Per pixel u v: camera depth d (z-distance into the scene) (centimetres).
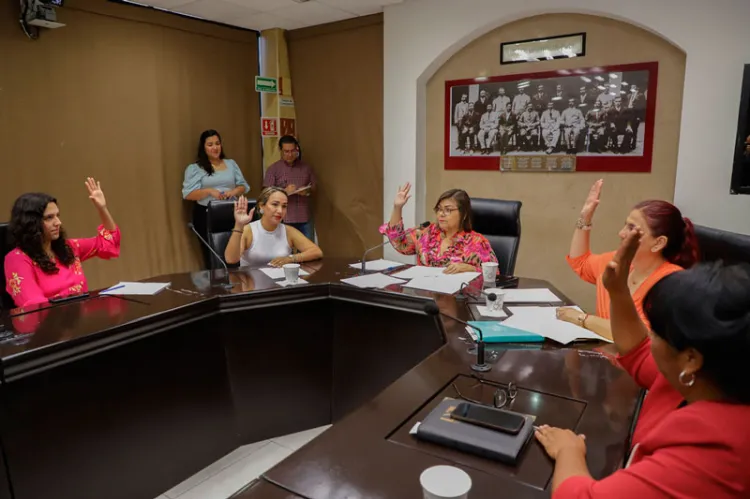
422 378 132
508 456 94
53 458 160
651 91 334
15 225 217
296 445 232
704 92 305
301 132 492
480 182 410
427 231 281
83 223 374
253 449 229
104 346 171
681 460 66
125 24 380
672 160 335
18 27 327
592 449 98
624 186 353
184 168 432
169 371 196
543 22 362
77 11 353
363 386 233
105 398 174
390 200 438
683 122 314
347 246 482
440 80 412
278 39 468
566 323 170
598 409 114
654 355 73
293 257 277
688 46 306
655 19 315
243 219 274
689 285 68
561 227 381
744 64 291
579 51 353
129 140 393
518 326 167
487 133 399
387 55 417
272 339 229
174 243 429
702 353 65
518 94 381
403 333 216
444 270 251
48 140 349
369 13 425
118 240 261
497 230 279
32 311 191
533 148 382
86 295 211
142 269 411
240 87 468
